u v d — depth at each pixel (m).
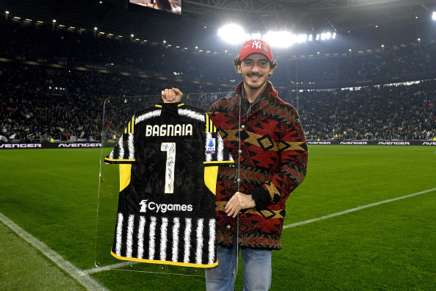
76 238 4.96
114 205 2.37
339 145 41.06
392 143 39.50
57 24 37.06
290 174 2.06
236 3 42.12
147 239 2.18
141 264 2.43
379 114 47.28
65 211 6.70
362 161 17.80
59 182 10.41
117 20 39.19
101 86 45.94
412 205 7.29
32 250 4.43
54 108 39.53
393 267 3.94
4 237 5.00
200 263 2.10
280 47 47.12
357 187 9.63
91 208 6.96
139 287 3.41
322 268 3.93
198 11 41.34
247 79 2.14
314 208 7.01
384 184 10.18
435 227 5.61
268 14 43.38
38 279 3.54
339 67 54.44
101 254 2.40
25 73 41.34
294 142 2.10
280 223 2.16
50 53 41.47
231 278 2.26
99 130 39.34
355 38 49.53
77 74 44.66
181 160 2.16
